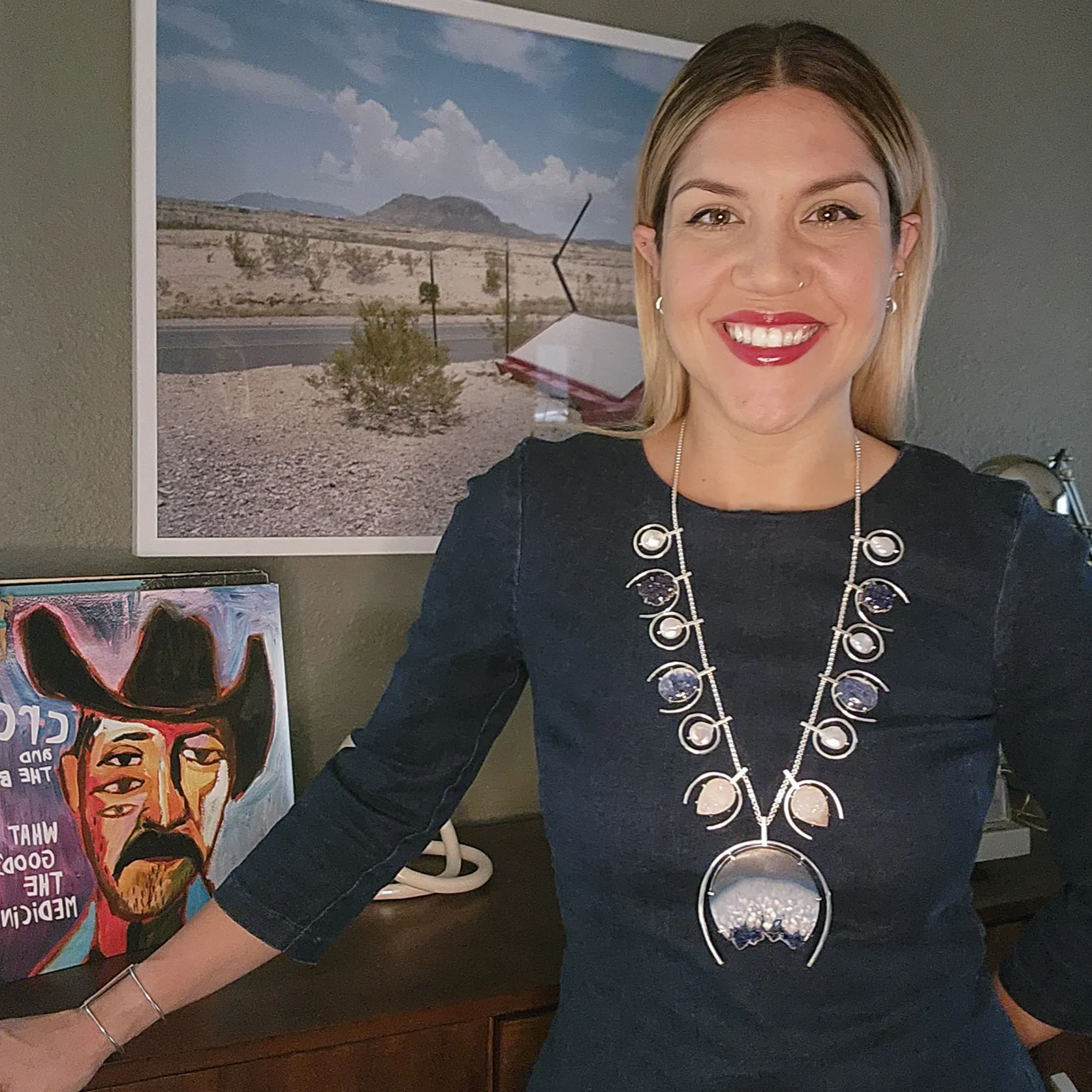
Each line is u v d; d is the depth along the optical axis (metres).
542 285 1.35
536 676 0.92
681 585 0.89
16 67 1.11
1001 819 1.31
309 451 1.25
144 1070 0.88
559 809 0.88
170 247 1.17
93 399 1.17
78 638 1.07
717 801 0.84
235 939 0.91
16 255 1.13
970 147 1.61
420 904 1.18
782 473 0.93
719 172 0.87
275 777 1.17
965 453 1.65
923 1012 0.83
